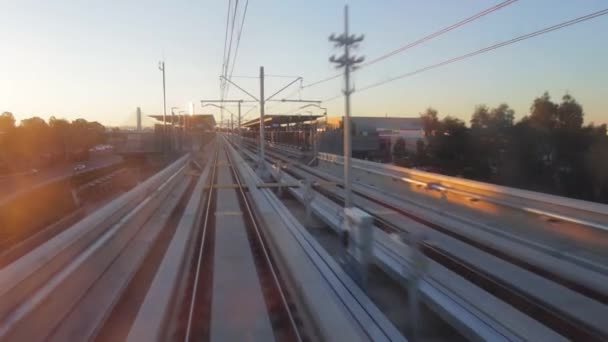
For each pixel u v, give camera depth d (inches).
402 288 291.0
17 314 210.4
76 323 253.6
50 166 1681.8
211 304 299.1
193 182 1167.0
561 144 801.6
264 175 1058.1
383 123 2372.0
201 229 554.3
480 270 328.5
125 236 439.2
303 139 1935.3
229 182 1122.7
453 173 1027.9
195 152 2165.4
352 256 301.3
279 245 405.4
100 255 340.2
